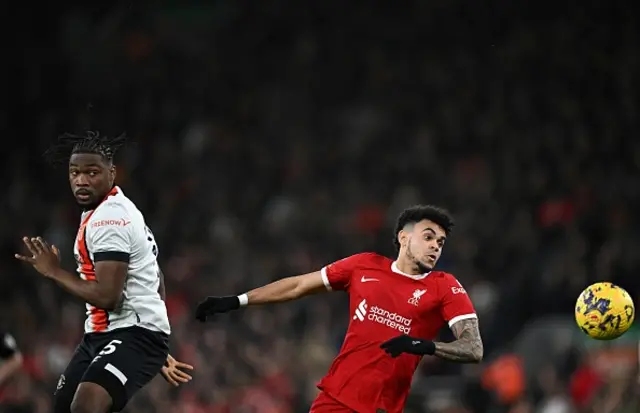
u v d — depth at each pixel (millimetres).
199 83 76688
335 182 65375
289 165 67500
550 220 56406
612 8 70500
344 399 20328
